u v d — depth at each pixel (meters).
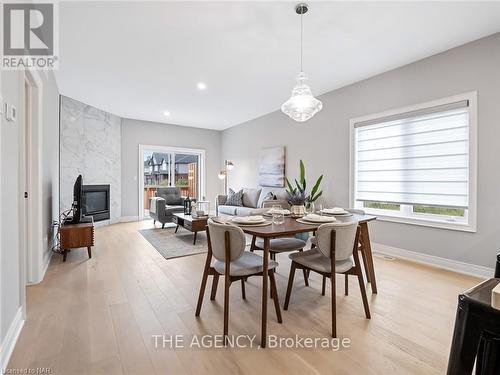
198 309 1.97
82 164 5.18
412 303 2.19
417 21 2.47
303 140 4.95
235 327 1.82
